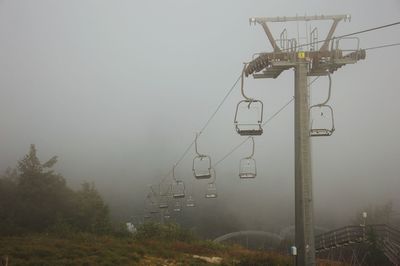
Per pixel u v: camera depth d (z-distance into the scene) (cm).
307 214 1625
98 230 5869
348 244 3609
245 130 1933
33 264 3064
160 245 4553
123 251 3753
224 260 3744
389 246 3316
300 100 1703
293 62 1738
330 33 1923
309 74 1822
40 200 6231
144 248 4091
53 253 3481
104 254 3534
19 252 3441
